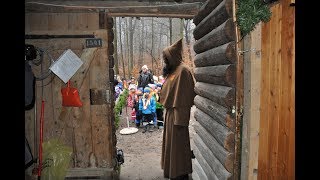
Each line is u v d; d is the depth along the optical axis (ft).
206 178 13.44
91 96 15.28
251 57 9.14
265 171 8.86
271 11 8.40
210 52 12.03
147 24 114.01
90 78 15.21
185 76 14.69
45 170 14.02
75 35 14.92
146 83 36.45
